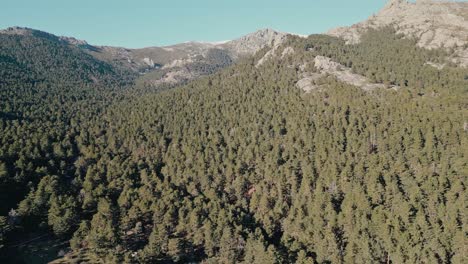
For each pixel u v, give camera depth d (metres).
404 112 154.88
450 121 140.38
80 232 104.75
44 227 111.06
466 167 110.94
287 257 95.31
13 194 125.44
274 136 165.50
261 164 141.25
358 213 97.44
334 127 155.00
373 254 87.94
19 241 107.06
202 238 103.81
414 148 127.12
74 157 167.12
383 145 133.25
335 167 121.00
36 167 143.88
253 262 93.56
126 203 118.25
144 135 190.38
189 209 113.19
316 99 188.25
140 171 148.00
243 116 190.25
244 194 132.25
